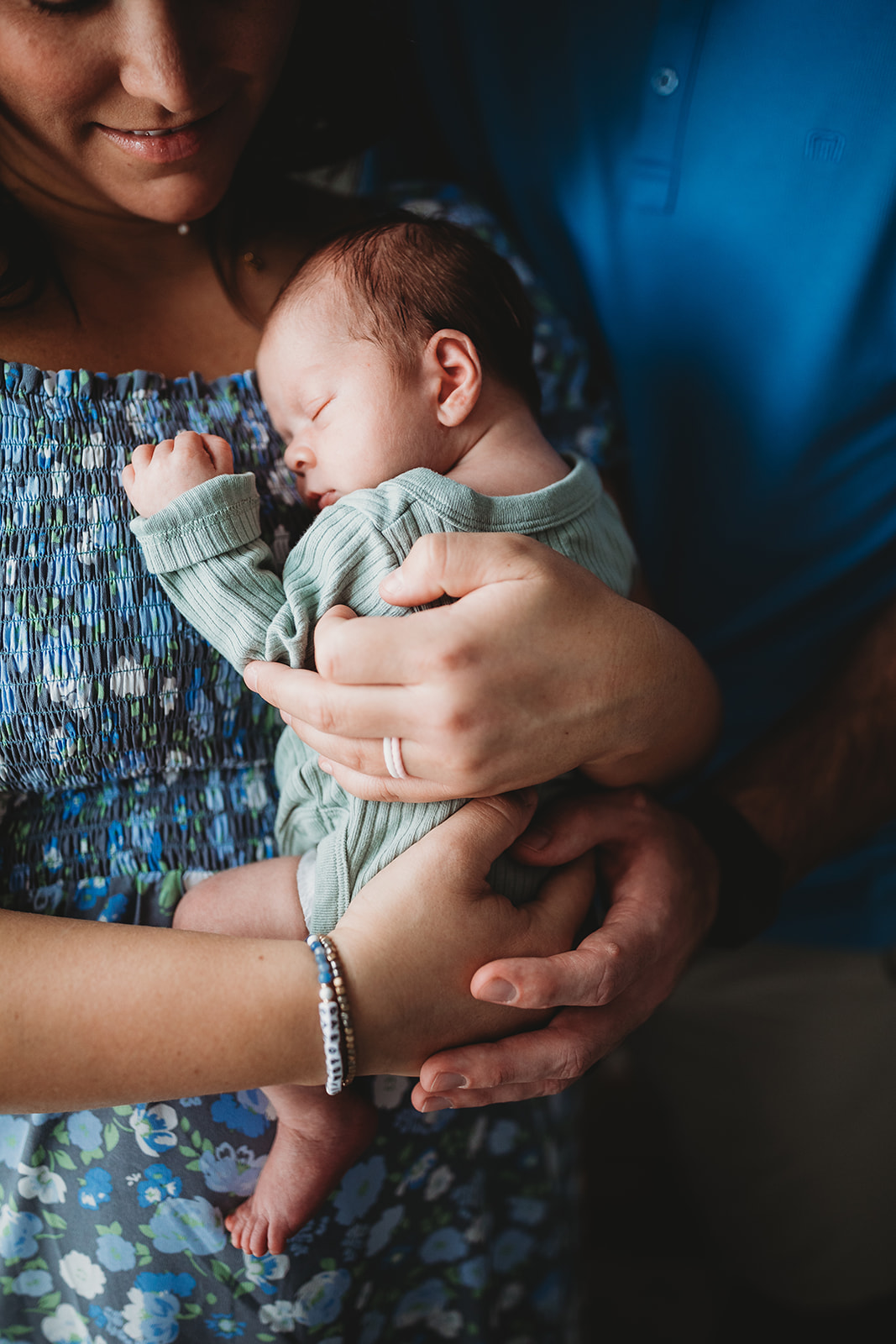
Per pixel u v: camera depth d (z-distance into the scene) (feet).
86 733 3.03
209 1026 2.60
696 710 3.10
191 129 2.95
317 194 4.22
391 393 3.20
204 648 3.12
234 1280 3.19
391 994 2.68
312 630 2.88
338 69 3.92
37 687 2.94
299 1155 3.06
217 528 2.89
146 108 2.81
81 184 3.18
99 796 3.23
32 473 2.97
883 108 3.95
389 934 2.69
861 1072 5.33
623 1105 7.18
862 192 4.06
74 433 3.04
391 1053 2.73
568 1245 4.61
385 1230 3.48
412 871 2.75
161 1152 3.08
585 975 2.77
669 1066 5.76
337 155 4.29
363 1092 3.31
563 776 3.37
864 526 4.72
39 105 2.77
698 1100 5.71
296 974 2.65
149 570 2.93
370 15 3.93
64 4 2.53
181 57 2.67
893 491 4.64
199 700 3.17
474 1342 3.92
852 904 5.36
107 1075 2.58
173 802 3.28
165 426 3.20
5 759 3.00
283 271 3.82
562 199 4.66
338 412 3.23
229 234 3.74
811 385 4.39
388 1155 3.40
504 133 4.66
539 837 3.11
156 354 3.44
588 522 3.23
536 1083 2.97
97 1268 3.23
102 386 3.13
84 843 3.20
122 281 3.42
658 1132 7.00
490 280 3.46
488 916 2.79
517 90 4.56
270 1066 2.65
